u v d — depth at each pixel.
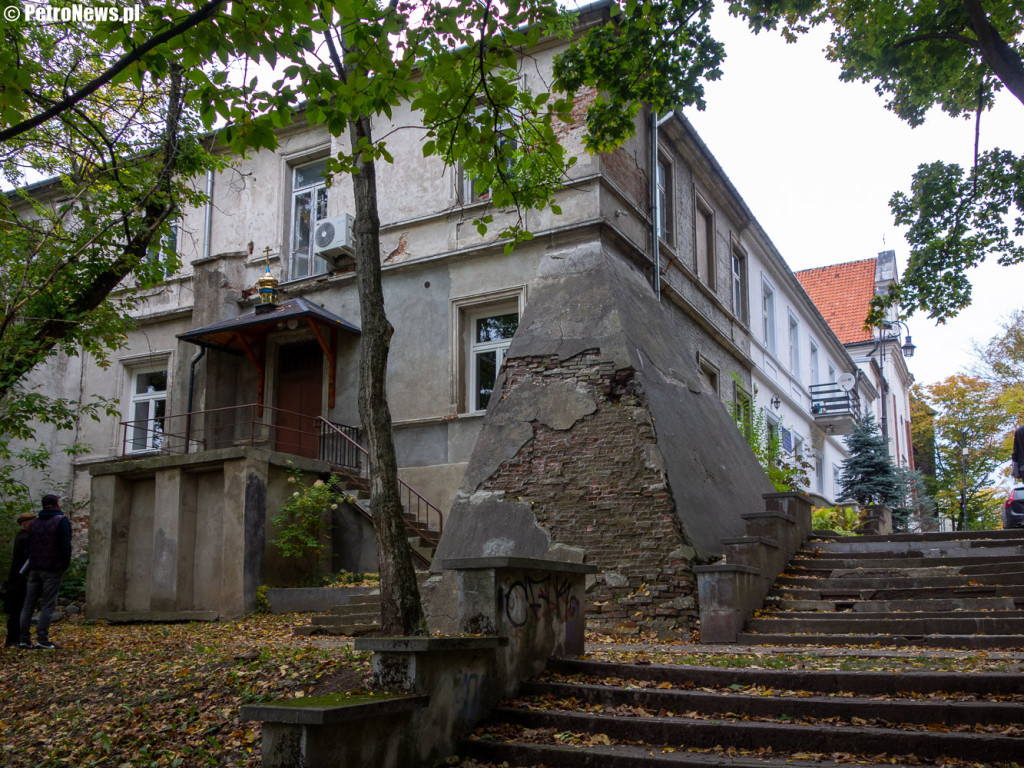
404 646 5.35
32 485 20.03
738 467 13.40
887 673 5.80
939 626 8.52
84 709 7.07
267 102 6.40
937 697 5.57
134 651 9.38
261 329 17.08
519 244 15.26
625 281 13.69
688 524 10.38
